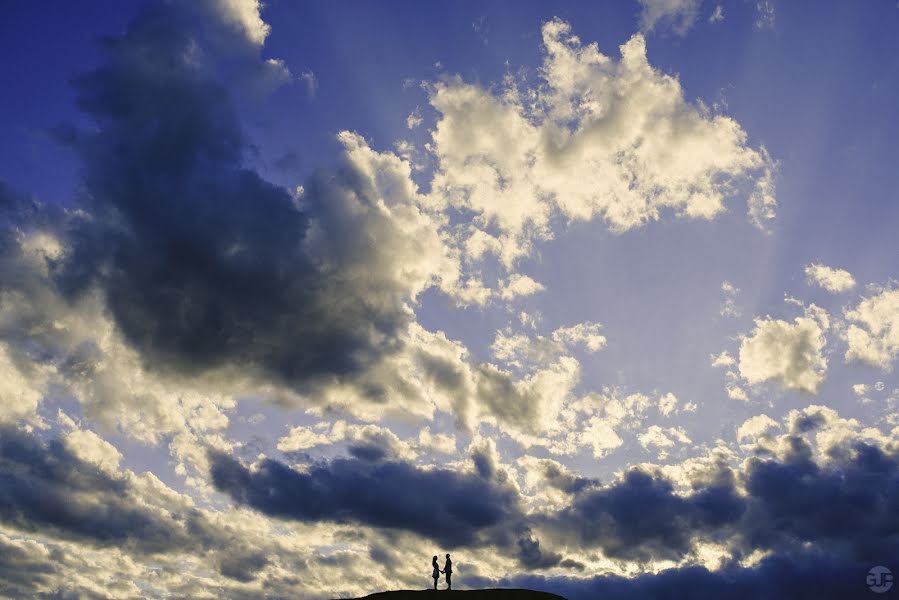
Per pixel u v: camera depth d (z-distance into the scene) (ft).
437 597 318.86
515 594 320.50
